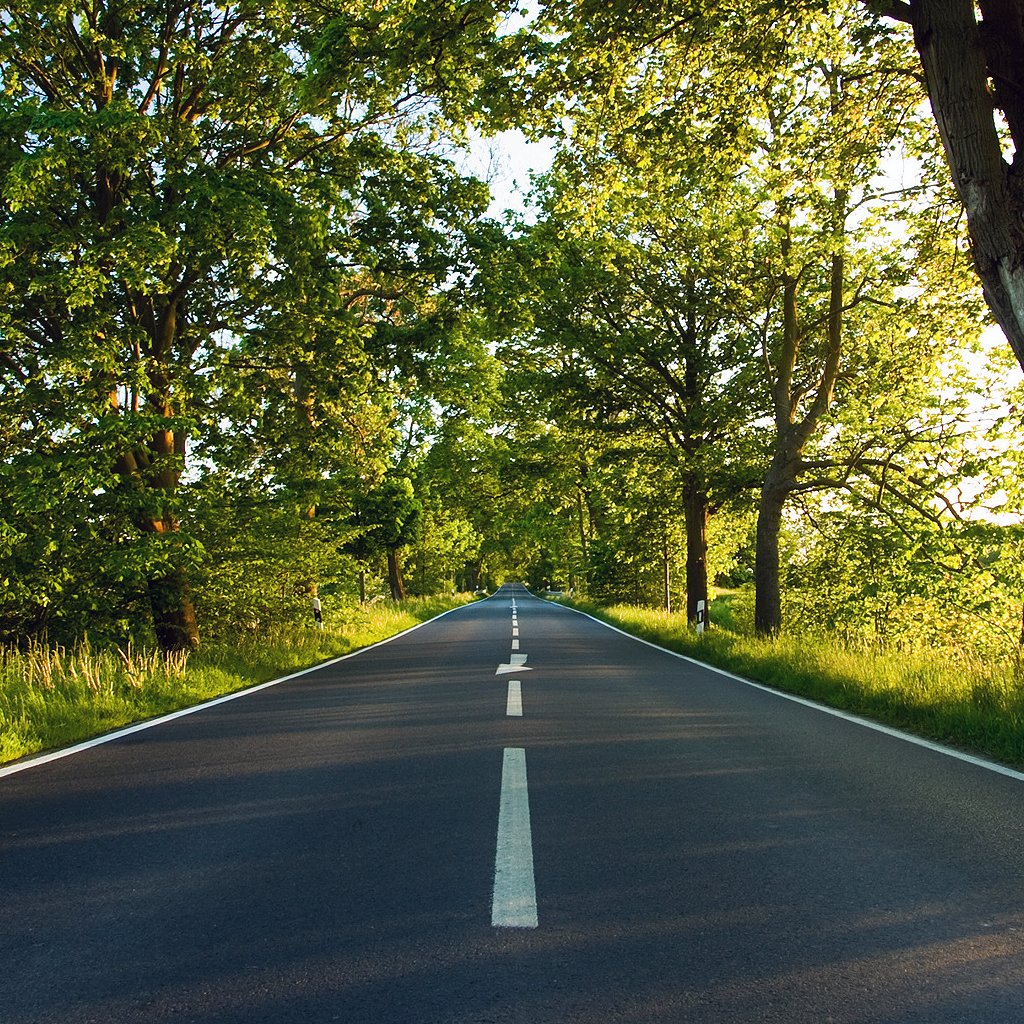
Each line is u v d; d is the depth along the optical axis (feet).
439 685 37.37
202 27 46.52
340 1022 8.55
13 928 11.00
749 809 16.47
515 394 81.05
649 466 79.00
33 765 21.43
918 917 11.17
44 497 36.88
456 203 50.39
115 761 21.76
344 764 20.81
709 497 75.00
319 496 59.52
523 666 45.91
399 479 130.00
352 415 75.87
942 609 63.98
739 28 32.53
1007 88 25.17
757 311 67.26
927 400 57.11
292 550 58.90
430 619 115.96
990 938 10.50
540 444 86.07
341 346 48.70
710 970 9.65
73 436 38.52
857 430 59.41
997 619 61.46
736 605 90.53
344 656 57.00
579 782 18.66
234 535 54.39
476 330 54.08
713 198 46.96
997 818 15.87
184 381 43.78
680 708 29.96
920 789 18.12
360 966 9.80
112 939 10.62
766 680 39.86
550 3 30.22
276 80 45.75
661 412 76.13
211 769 20.54
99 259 37.52
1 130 35.58
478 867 13.15
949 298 48.57
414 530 132.77
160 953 10.20
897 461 56.95
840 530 64.64
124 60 43.27
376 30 30.66
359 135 50.06
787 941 10.43
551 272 53.16
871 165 40.75
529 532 206.28
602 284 69.05
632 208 45.68
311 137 49.67
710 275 66.59
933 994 9.07
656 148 36.81
